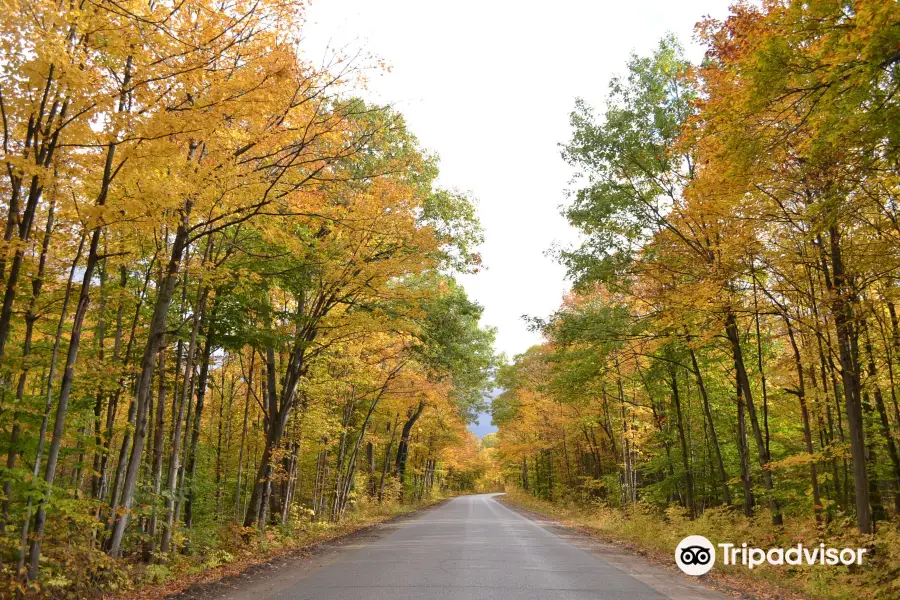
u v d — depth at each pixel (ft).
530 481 199.72
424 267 44.04
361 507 96.68
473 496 253.03
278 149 29.48
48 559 23.26
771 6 25.25
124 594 25.23
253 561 36.86
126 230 24.93
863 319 32.35
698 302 37.06
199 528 41.83
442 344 69.41
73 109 20.74
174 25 22.71
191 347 35.83
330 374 65.57
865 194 26.37
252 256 36.27
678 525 48.57
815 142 21.11
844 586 27.55
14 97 20.12
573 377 58.49
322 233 44.24
